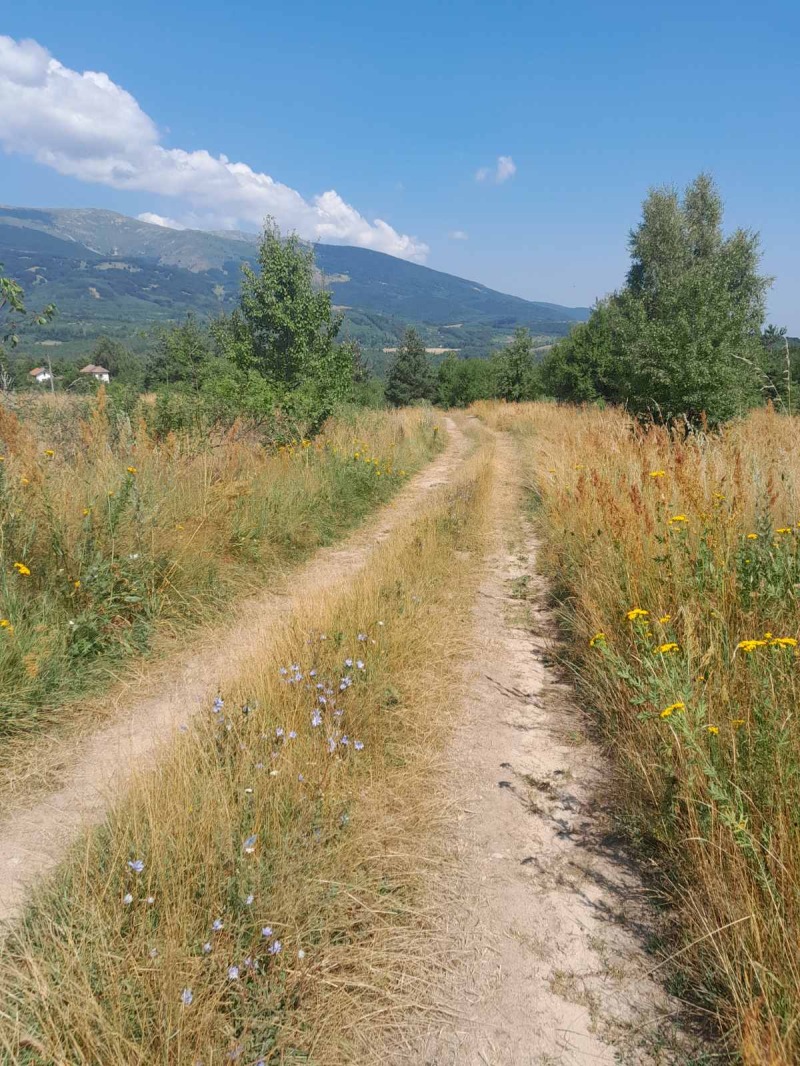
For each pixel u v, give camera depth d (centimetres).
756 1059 191
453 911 281
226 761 330
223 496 755
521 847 325
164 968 217
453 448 2231
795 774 270
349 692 413
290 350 1334
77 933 234
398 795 353
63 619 500
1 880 282
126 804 301
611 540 558
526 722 451
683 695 311
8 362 901
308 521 916
